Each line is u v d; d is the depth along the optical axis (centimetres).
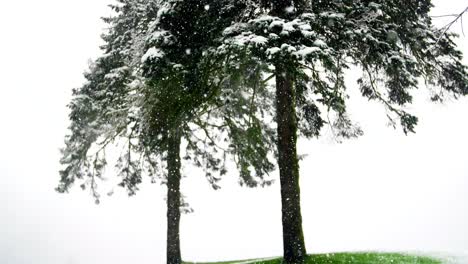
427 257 1266
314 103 1593
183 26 1120
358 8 1105
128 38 1595
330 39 1191
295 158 1299
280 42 950
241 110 1773
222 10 1115
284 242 1257
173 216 1766
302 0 1105
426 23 1232
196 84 1220
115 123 1603
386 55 1120
